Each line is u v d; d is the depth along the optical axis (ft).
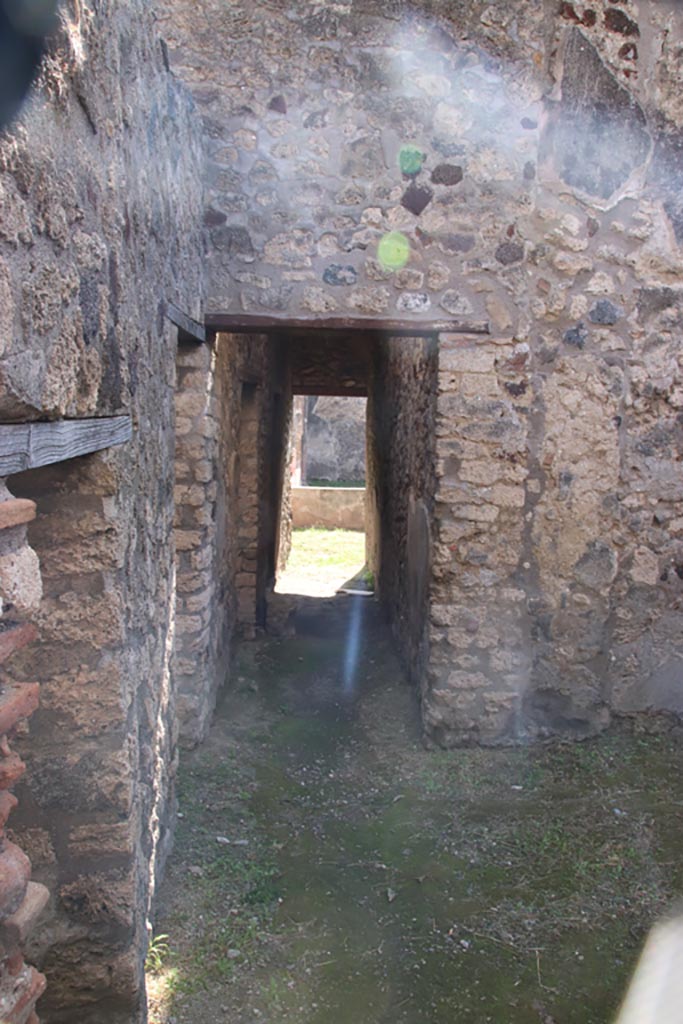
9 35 4.68
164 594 9.84
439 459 13.78
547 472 13.93
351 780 13.48
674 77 13.34
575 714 14.37
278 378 24.84
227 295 13.30
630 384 13.89
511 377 13.69
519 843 11.37
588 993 8.59
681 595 14.48
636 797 12.57
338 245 13.32
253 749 14.42
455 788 12.92
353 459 55.26
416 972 8.88
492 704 14.20
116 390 7.14
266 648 20.48
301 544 36.58
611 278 13.66
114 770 7.40
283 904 9.98
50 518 7.11
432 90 13.12
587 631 14.21
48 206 5.34
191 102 11.73
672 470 14.14
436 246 13.39
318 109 13.10
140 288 8.26
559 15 13.09
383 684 17.70
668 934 9.42
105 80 6.71
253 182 13.19
